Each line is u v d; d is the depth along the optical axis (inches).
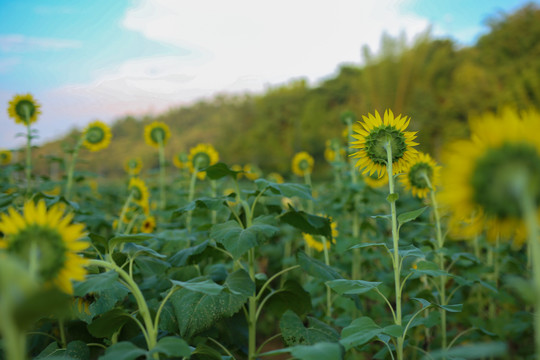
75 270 42.6
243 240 72.3
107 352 52.4
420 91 1384.1
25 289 30.3
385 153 70.8
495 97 1190.9
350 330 63.0
